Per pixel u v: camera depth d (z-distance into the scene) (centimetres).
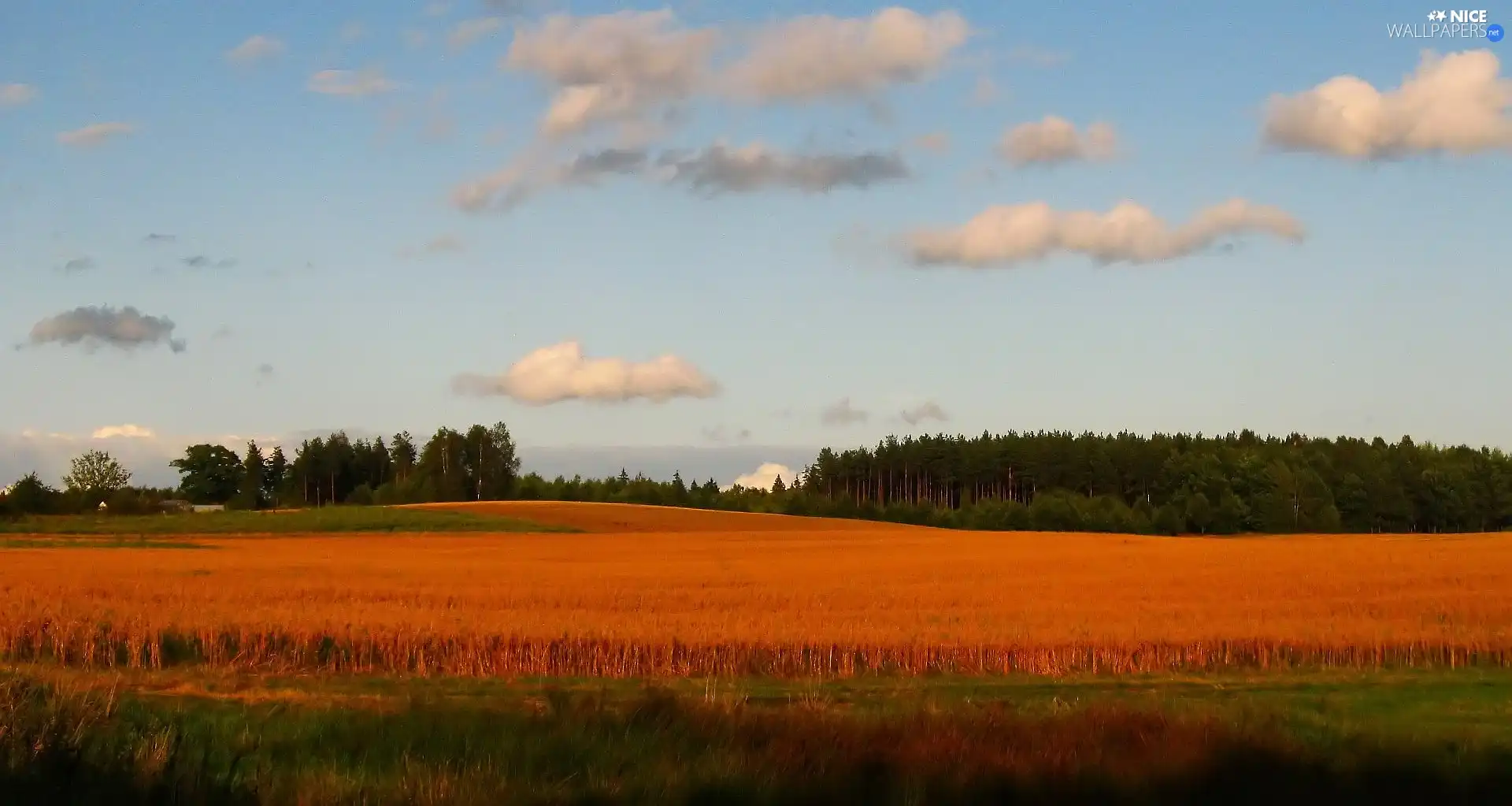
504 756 1148
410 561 5528
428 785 1039
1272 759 1184
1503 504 12950
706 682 2152
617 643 2373
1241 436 15962
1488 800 1136
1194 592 3691
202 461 16962
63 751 1056
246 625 2470
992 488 14412
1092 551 6375
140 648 2314
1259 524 12231
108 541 7469
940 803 1037
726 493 15762
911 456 15025
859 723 1299
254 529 8719
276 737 1271
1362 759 1245
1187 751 1188
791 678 2275
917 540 8219
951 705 1623
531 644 2367
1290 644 2500
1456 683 2247
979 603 3353
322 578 4128
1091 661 2422
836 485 15462
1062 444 13988
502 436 15750
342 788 1041
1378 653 2505
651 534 8844
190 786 1025
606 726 1275
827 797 1035
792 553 6500
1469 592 3597
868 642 2408
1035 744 1231
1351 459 13675
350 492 17162
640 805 1018
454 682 2162
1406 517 12725
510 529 9012
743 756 1135
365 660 2366
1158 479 13400
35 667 2002
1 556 5538
